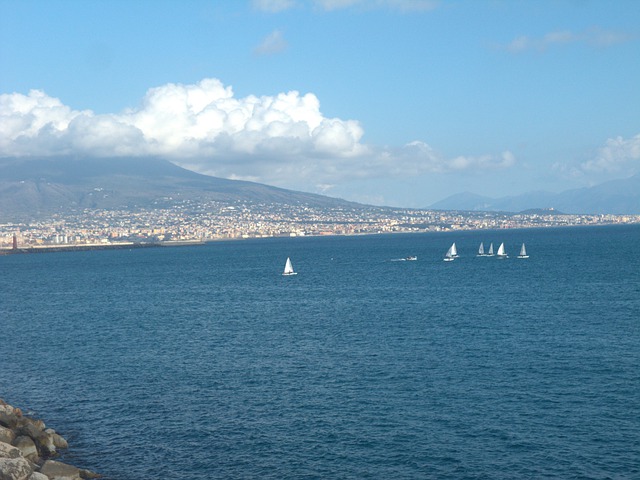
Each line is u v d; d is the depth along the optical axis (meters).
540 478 42.59
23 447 46.47
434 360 72.44
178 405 58.88
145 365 74.69
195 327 101.56
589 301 117.19
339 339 86.81
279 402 58.72
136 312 122.75
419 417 53.62
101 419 55.88
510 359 71.69
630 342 78.94
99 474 44.81
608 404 55.34
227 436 50.91
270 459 46.50
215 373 69.88
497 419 52.62
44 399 62.19
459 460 45.44
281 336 90.69
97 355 81.25
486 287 147.12
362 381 64.69
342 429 51.53
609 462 44.41
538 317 100.00
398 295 137.12
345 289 154.12
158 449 48.91
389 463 45.34
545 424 51.25
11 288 188.00
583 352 74.00
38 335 98.06
